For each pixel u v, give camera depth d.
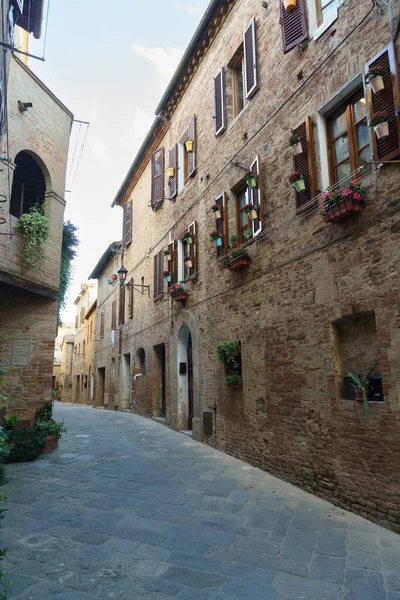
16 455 8.42
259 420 7.71
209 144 10.89
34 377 9.80
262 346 7.70
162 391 15.44
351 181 5.83
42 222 9.30
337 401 5.74
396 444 4.76
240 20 9.41
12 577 3.73
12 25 6.91
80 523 5.09
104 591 3.50
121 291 20.95
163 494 6.30
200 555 4.21
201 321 10.73
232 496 6.14
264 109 8.14
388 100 5.15
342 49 6.05
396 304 4.88
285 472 6.82
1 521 5.13
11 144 8.89
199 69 11.77
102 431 13.00
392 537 4.58
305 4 7.00
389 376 4.91
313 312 6.34
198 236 11.32
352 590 3.54
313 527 4.91
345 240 5.76
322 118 6.49
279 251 7.33
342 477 5.56
